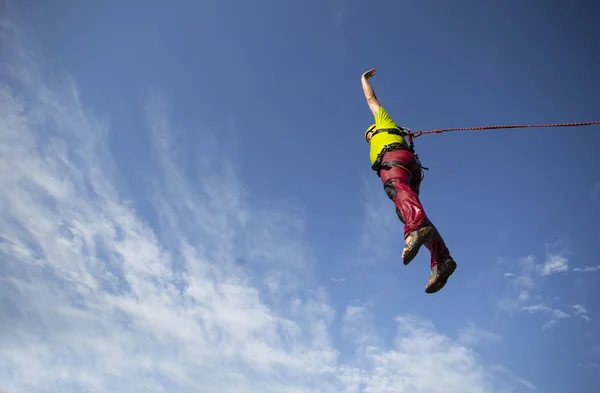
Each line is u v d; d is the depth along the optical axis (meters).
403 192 6.15
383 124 7.04
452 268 5.96
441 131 7.10
